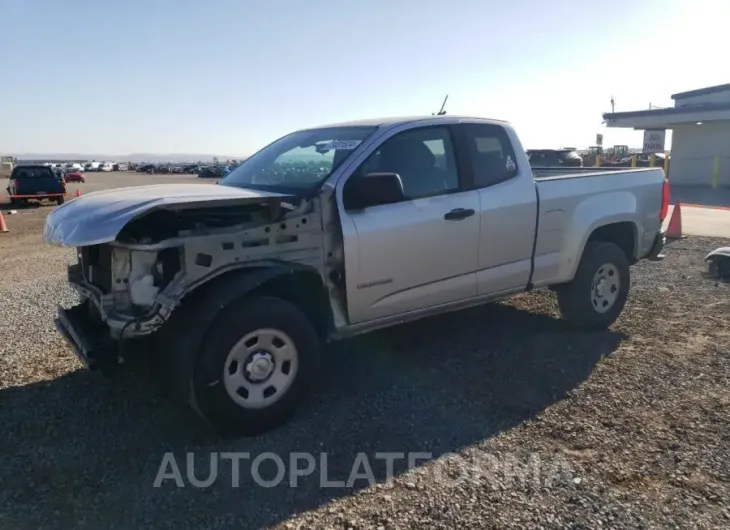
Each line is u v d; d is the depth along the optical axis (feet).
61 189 81.30
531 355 17.22
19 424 13.24
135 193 13.37
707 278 26.78
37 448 12.21
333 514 9.99
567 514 9.86
